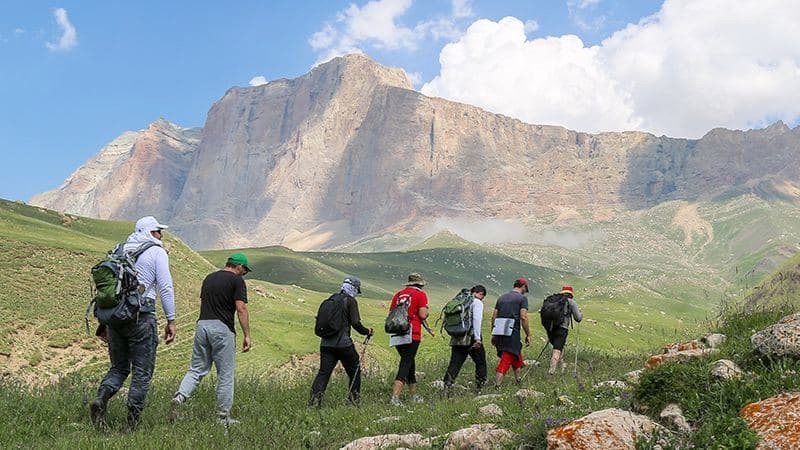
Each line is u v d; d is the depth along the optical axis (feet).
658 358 31.48
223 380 32.40
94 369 112.88
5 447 25.41
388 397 43.60
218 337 32.48
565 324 52.11
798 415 19.38
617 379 34.42
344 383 48.37
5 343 116.67
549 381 44.06
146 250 31.58
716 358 28.40
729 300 42.29
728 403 22.50
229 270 33.65
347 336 40.04
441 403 36.37
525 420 24.95
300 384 49.60
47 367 113.91
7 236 177.37
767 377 23.54
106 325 30.63
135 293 30.09
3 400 33.65
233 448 25.43
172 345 118.62
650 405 24.59
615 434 20.20
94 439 26.11
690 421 22.35
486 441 23.26
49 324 132.05
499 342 48.73
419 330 42.09
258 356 115.03
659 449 20.03
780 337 25.26
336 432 29.12
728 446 19.48
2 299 136.77
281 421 31.35
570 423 20.99
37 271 161.68
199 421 31.04
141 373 30.86
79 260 180.96
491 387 47.24
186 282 198.08
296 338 141.28
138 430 28.78
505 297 49.73
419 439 25.81
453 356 47.70
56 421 30.76
